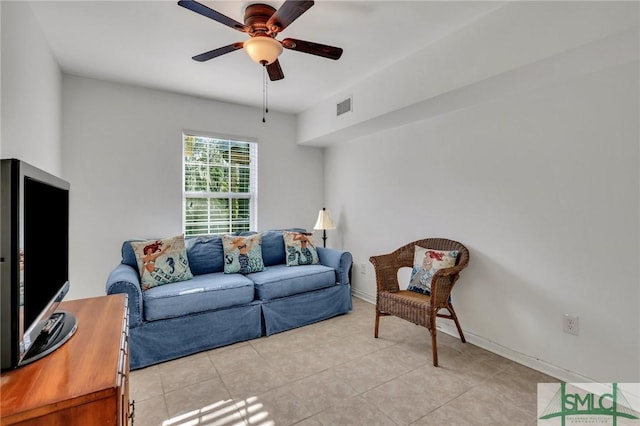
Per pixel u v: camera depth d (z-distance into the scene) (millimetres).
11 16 1578
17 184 877
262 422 1658
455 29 2166
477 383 2008
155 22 2055
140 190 3201
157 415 1716
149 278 2580
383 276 2727
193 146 3561
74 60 2592
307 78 3006
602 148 1880
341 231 4176
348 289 3350
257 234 3408
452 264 2516
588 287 1947
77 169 2902
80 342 1073
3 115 1476
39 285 1097
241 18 2002
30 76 1880
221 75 2912
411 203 3170
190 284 2619
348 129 3398
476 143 2568
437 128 2887
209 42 2312
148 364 2262
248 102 3703
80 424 784
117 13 1956
